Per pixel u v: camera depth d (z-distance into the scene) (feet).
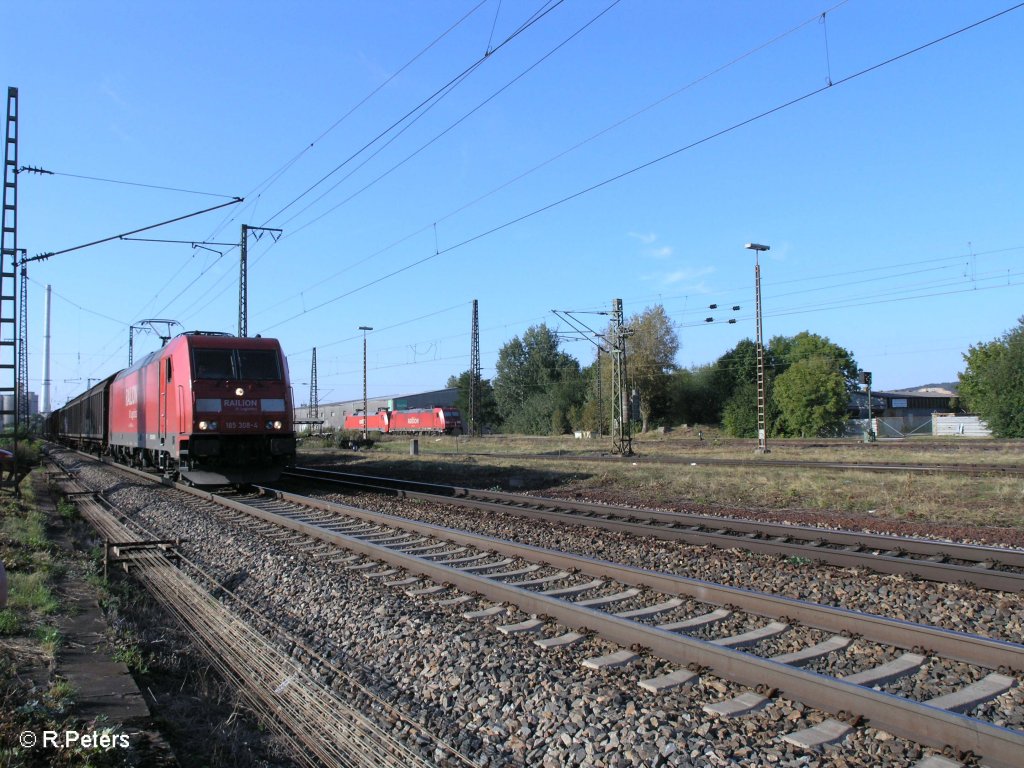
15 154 69.00
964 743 14.07
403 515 49.96
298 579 29.96
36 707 15.42
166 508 55.36
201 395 62.23
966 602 24.84
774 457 102.73
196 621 26.71
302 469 92.99
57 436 213.87
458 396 332.19
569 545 37.22
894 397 274.98
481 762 15.11
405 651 21.31
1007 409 161.17
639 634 20.43
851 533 35.73
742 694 17.19
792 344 270.26
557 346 310.24
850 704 15.75
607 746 14.90
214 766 15.64
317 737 17.49
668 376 239.50
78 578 30.07
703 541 36.19
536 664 19.36
